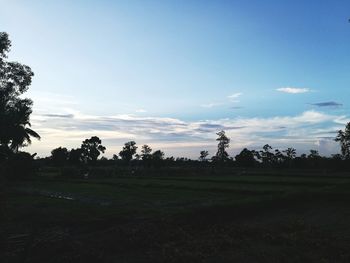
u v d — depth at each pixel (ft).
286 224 72.90
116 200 122.11
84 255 53.36
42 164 405.80
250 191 137.18
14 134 193.47
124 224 73.46
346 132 319.88
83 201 118.42
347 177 218.18
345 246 56.44
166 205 106.93
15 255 53.83
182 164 447.42
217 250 56.70
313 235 63.62
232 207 84.79
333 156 334.44
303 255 52.95
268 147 411.75
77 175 264.93
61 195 139.74
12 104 171.94
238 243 60.29
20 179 233.76
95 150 430.61
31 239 58.44
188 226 71.87
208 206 84.94
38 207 100.42
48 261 52.19
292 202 94.43
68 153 431.84
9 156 226.79
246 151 409.90
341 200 94.32
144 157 411.95
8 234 63.62
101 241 61.16
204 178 232.12
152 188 167.43
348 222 73.77
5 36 155.02
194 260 52.29
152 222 73.20
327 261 50.57
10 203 104.47
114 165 444.14
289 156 387.75
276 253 54.80
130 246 59.21
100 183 206.08
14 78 163.63
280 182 178.19
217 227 71.56
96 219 77.46
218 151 448.24
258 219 81.05
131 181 216.33
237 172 301.02
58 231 67.92
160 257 53.78
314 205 92.53
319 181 175.73
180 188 163.02
